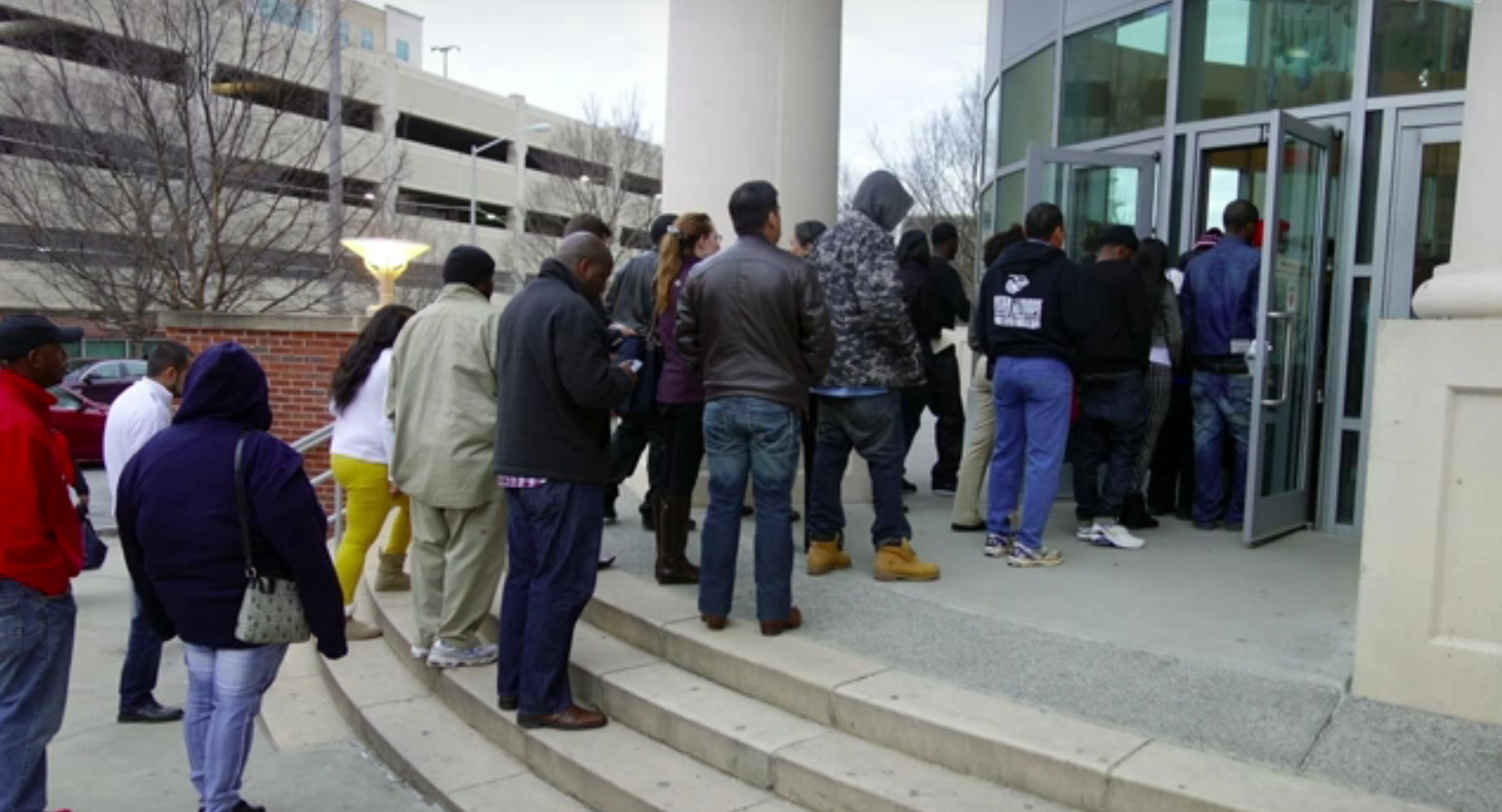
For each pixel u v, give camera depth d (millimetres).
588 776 3775
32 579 3541
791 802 3490
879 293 4582
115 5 15680
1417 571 3410
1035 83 8305
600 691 4270
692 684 4180
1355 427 6035
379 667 5348
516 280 47625
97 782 4469
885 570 4969
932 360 6953
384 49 60625
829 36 6973
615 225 37781
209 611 3480
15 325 3639
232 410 3590
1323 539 5922
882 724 3557
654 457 5891
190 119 16250
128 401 5195
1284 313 5867
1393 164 5855
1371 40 5914
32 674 3596
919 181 31859
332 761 4527
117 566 8711
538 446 4004
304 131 17812
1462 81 5645
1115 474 5688
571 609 4109
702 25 6809
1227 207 5973
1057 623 4336
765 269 4172
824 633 4273
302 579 3488
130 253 16562
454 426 4637
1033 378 5125
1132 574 5109
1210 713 3420
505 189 53250
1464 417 3340
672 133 7016
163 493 3469
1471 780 2957
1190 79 6848
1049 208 5164
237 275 16453
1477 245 3453
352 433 5527
